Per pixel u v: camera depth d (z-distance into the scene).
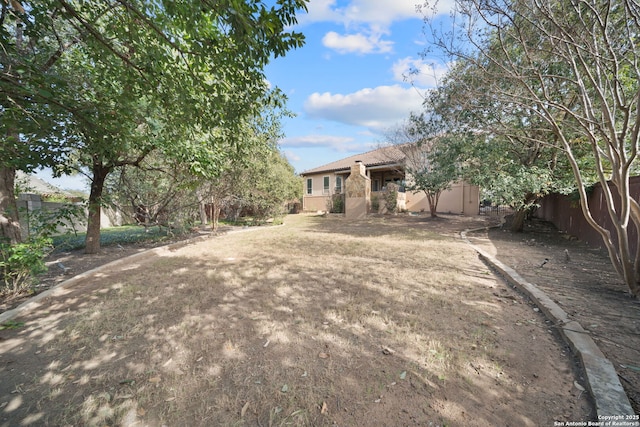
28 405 1.85
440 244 7.55
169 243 8.30
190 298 3.70
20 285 4.00
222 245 7.95
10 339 2.69
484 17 4.18
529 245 7.38
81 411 1.78
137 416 1.74
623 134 3.33
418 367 2.17
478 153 8.60
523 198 8.44
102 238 9.20
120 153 6.24
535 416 1.70
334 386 1.97
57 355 2.42
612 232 6.00
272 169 13.05
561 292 3.66
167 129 4.46
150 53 3.31
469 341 2.55
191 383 2.03
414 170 14.83
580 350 2.28
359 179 17.55
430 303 3.44
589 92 5.79
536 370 2.13
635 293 3.48
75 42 4.61
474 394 1.89
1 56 3.08
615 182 3.53
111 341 2.63
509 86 5.52
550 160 8.18
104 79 4.20
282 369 2.17
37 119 3.47
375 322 2.94
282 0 2.60
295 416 1.71
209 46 3.07
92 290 4.08
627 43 3.76
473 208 16.69
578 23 3.89
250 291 3.95
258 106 4.01
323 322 2.95
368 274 4.70
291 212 24.75
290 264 5.47
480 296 3.68
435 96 8.69
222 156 7.38
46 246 4.37
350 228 11.76
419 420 1.67
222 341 2.60
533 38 4.63
